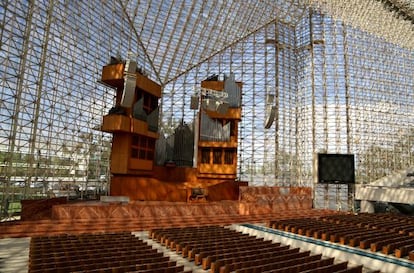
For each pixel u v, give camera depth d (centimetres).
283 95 3222
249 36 3275
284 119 3192
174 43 3100
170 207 1739
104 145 2733
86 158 2530
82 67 2358
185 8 2719
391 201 2503
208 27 2978
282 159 3144
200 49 3250
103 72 2056
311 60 3209
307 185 3122
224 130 2542
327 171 2400
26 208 1675
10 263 870
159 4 2639
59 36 2077
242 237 1131
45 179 2131
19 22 1778
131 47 2945
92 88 2564
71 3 2173
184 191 2247
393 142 3127
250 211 1994
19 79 1752
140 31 2955
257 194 2291
